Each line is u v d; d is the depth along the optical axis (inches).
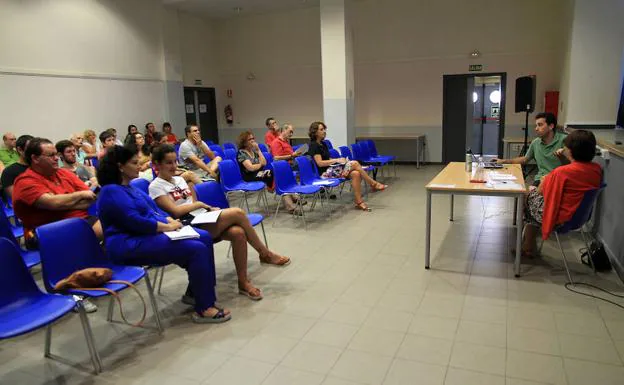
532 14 339.6
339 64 312.7
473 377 88.0
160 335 109.6
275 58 430.9
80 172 181.8
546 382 85.7
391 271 144.3
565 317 110.5
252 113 452.8
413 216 211.8
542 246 159.0
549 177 127.6
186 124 413.4
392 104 395.5
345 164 229.1
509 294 124.3
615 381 85.4
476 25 356.5
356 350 99.4
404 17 376.5
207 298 115.0
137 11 346.9
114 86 330.0
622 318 109.0
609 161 151.4
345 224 201.5
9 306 89.0
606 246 151.0
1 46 255.8
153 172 171.3
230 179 202.7
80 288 95.3
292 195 234.7
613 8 229.0
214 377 91.8
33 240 121.6
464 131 380.2
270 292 131.6
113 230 111.0
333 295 128.2
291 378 90.4
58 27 287.7
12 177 142.9
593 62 236.5
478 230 185.9
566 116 256.1
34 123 275.4
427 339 102.8
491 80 382.3
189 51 417.7
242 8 394.9
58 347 106.0
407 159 400.2
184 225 126.4
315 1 374.3
